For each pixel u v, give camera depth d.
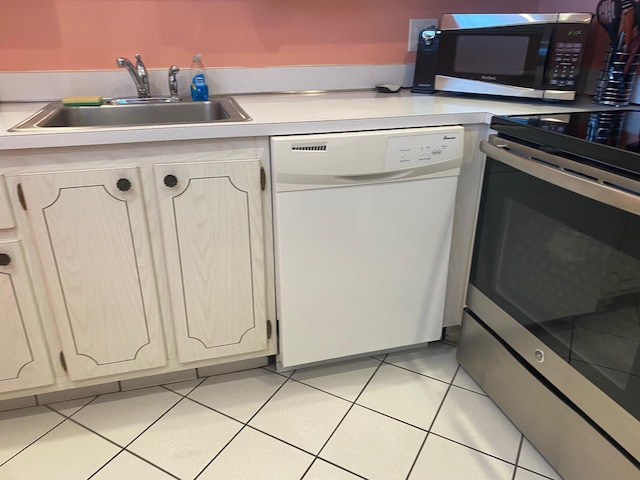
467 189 1.61
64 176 1.24
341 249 1.50
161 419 1.51
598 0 1.77
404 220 1.53
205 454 1.39
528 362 1.39
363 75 1.97
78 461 1.37
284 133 1.35
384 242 1.53
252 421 1.51
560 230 1.20
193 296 1.48
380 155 1.41
